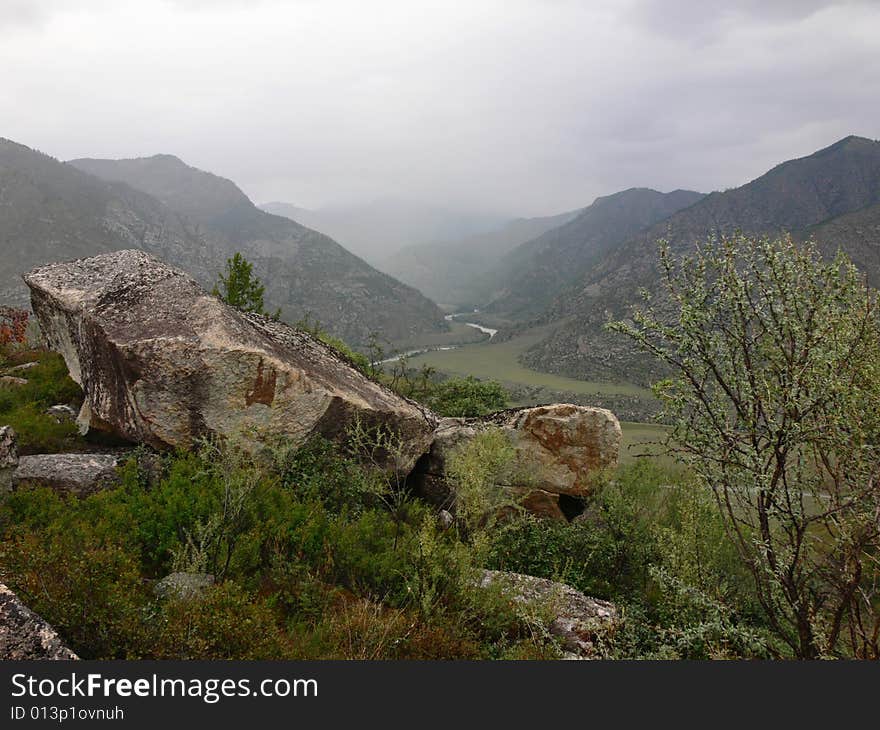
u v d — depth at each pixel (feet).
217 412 24.63
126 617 12.60
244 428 24.47
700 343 14.29
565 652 17.19
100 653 12.42
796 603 13.78
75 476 20.86
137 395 24.04
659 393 14.87
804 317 13.48
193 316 25.99
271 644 13.35
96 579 12.82
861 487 12.87
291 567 17.81
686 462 14.62
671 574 18.70
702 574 18.31
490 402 55.72
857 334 13.19
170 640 12.50
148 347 23.84
